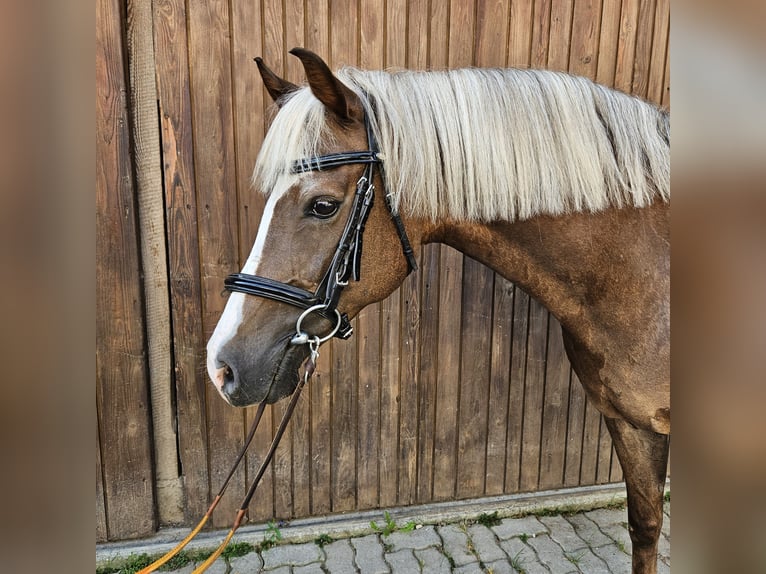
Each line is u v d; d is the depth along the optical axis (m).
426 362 1.90
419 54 1.69
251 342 0.97
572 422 2.07
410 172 1.02
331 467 1.91
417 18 1.67
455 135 1.04
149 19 1.54
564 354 2.01
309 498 1.92
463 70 1.12
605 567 1.76
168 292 1.71
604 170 1.10
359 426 1.90
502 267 1.17
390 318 1.84
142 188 1.63
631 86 1.86
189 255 1.68
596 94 1.13
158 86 1.58
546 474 2.09
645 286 1.14
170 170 1.62
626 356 1.18
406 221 1.07
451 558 1.79
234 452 1.83
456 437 1.99
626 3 1.80
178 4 1.55
